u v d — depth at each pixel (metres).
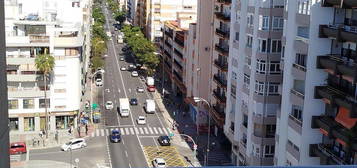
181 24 123.25
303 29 42.25
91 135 86.19
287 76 45.16
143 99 114.56
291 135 44.50
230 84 67.00
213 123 87.25
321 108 41.50
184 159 74.38
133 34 168.88
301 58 43.03
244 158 60.62
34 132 86.25
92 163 71.88
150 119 97.88
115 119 97.06
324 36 40.12
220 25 78.50
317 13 39.88
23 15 91.94
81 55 99.44
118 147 80.12
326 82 41.06
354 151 37.00
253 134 56.78
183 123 95.19
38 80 84.19
